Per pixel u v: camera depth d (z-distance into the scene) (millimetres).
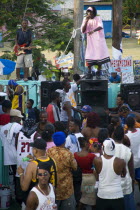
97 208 16719
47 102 32344
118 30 45219
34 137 19812
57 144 17375
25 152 19828
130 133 20578
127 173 18172
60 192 17141
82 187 19609
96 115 21766
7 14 45219
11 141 21172
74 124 21094
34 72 44656
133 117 21016
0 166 21844
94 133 21719
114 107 33406
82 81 30297
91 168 19578
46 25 47062
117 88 33438
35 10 47969
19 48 35969
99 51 30906
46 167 14047
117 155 17969
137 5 118000
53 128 18875
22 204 18469
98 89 29953
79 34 42281
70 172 17422
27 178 15891
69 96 29828
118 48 45500
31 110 29344
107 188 16422
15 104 30875
